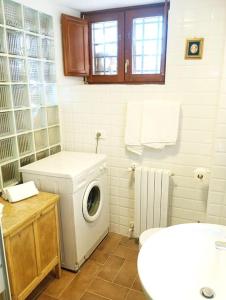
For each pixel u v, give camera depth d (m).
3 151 2.07
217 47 2.05
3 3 1.88
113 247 2.57
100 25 2.63
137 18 2.44
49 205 1.89
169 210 2.53
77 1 2.33
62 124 2.78
